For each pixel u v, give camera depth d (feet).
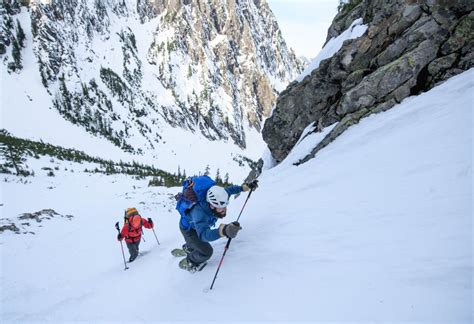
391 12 41.11
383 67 36.81
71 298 23.08
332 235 16.79
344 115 38.99
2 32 553.64
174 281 17.89
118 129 614.75
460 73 31.37
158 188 143.13
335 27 58.44
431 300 10.33
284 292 13.46
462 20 33.09
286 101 54.60
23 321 20.18
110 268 32.65
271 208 24.22
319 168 30.55
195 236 16.79
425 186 18.19
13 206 98.63
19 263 36.14
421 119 28.32
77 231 53.67
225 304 14.05
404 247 13.62
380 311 10.66
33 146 290.15
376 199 19.17
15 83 527.40
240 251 18.29
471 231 13.00
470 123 22.65
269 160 59.72
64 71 607.37
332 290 12.53
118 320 16.03
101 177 169.89
